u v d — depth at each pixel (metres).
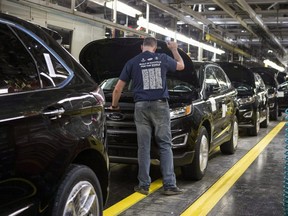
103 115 3.61
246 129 11.10
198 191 5.59
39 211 2.74
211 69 7.14
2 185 2.38
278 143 9.93
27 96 2.70
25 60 2.88
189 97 5.92
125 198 5.22
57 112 2.87
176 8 11.20
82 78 3.50
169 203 5.04
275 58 28.55
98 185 3.48
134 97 5.27
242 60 22.78
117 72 6.48
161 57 5.21
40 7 6.15
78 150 3.09
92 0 8.05
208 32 14.45
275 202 5.16
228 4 12.59
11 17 2.98
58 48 3.37
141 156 5.27
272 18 15.30
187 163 5.73
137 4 11.00
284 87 16.56
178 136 5.59
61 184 2.96
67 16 6.88
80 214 3.16
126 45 5.87
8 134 2.42
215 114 6.72
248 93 10.63
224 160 7.76
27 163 2.56
